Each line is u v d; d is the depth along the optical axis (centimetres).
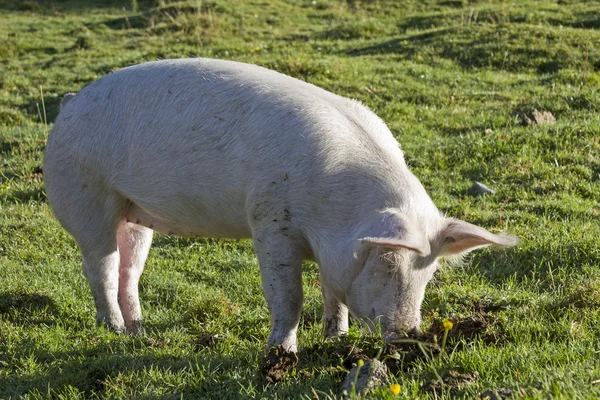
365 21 2112
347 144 480
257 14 2269
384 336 435
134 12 2497
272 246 480
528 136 1039
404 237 386
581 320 514
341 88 1374
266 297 489
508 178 938
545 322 525
